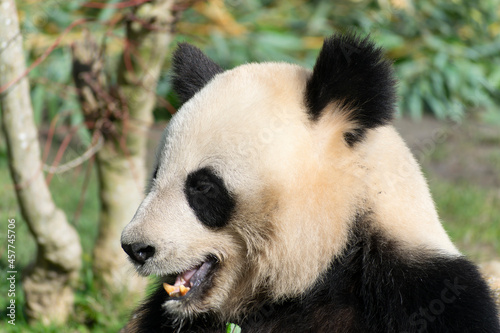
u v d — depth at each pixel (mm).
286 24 36969
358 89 10586
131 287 18484
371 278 10227
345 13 34469
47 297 17516
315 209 10508
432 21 37125
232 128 10359
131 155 18609
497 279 12555
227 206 10445
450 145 36156
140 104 18234
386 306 9945
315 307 10703
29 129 16031
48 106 33812
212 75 12336
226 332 11148
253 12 36875
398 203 10570
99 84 17891
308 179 10438
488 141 36750
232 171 10297
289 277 10758
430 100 36562
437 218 11203
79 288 19125
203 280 11070
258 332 10977
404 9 33188
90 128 18500
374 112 10445
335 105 10719
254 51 33625
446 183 31281
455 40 37781
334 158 10633
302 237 10570
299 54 34812
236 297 11320
